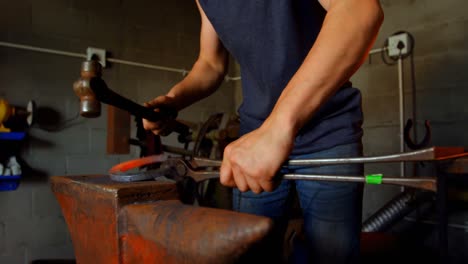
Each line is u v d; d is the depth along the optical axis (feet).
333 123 2.75
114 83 8.68
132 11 8.96
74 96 8.20
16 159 7.47
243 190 1.89
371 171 7.94
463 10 6.90
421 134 7.34
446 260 3.72
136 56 9.00
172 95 3.39
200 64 3.76
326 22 1.86
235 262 1.43
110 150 4.06
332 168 2.77
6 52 7.46
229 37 2.86
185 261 1.55
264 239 1.38
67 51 8.11
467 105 6.82
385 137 7.81
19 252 7.60
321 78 1.74
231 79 10.61
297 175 1.92
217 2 2.77
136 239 1.82
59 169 8.00
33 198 7.73
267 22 2.58
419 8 7.43
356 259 2.87
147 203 1.94
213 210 1.64
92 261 2.21
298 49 2.57
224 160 1.92
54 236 7.93
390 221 6.84
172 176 2.49
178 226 1.59
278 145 1.72
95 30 8.45
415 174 7.33
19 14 7.59
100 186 2.00
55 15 7.98
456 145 6.94
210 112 10.20
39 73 7.79
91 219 2.14
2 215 7.44
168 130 3.43
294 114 1.73
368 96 8.07
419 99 7.37
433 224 7.14
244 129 3.31
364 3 1.81
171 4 9.59
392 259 5.32
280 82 2.75
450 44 7.03
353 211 2.81
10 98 7.49
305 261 4.41
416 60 7.43
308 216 2.94
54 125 7.95
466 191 4.89
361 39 1.77
